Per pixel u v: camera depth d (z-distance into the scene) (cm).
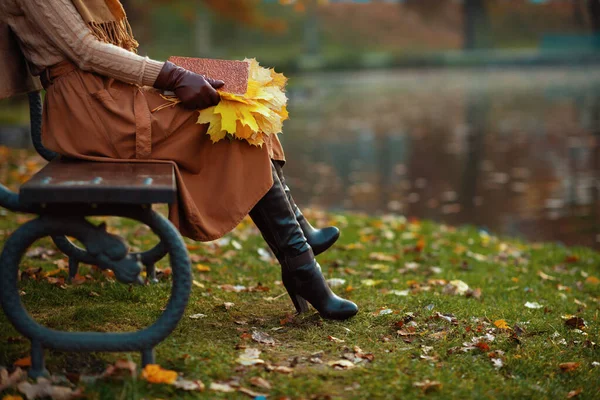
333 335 363
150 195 261
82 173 287
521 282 539
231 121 313
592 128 1738
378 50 5694
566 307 459
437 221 887
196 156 326
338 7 6316
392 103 2486
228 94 317
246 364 318
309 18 4938
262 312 408
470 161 1331
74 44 310
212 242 596
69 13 309
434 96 2705
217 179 328
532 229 844
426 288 499
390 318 394
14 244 274
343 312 380
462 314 415
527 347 360
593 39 5619
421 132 1755
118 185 261
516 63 4653
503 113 2108
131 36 349
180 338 345
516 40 6253
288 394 291
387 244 664
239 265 537
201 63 336
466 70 4328
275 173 350
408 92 2908
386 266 570
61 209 276
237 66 337
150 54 3909
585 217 902
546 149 1443
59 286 418
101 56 312
